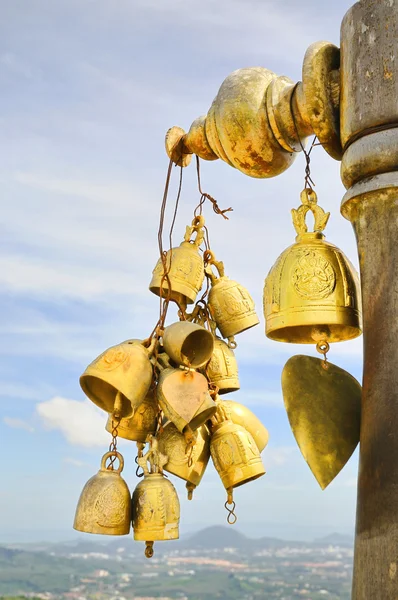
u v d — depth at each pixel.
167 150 2.73
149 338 2.60
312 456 2.21
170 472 2.64
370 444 1.78
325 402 2.24
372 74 1.94
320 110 2.09
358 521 1.79
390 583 1.67
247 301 2.86
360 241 1.92
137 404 2.46
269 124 2.31
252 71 2.39
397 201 1.86
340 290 2.20
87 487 2.51
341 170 2.01
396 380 1.77
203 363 2.49
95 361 2.50
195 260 2.83
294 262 2.24
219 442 2.63
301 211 2.32
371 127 1.93
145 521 2.47
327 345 2.32
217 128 2.43
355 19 2.00
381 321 1.83
